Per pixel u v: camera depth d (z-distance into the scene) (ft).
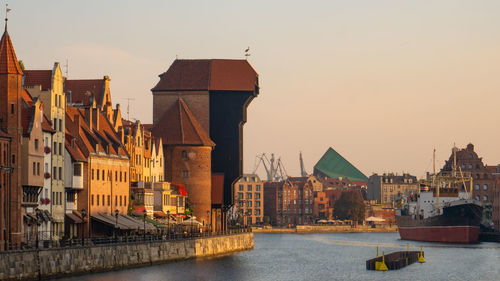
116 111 606.14
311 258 648.38
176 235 530.68
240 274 472.85
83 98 611.47
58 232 455.22
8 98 390.42
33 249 345.31
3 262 322.75
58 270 363.76
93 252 397.39
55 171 454.40
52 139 449.06
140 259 452.76
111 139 556.92
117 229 503.61
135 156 609.01
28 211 412.36
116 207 540.93
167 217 606.96
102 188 517.14
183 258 522.88
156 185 621.31
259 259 606.14
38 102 422.00
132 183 588.91
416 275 496.64
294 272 508.53
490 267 552.82
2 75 391.04
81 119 522.47
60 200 460.96
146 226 519.19
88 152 493.77
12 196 387.96
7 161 384.06
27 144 406.21
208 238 588.50
